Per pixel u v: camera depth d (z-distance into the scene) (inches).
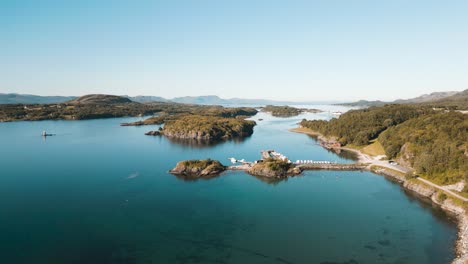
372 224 3944.4
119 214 4222.4
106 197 4881.9
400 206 4530.0
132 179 5885.8
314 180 5935.0
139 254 3216.0
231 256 3198.8
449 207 4362.7
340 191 5255.9
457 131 5831.7
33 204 4539.9
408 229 3796.8
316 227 3865.7
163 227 3843.5
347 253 3267.7
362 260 3134.8
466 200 4281.5
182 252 3267.7
